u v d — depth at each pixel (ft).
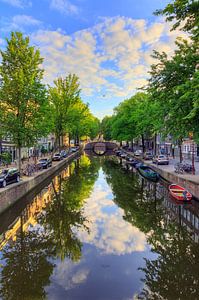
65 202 62.85
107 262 31.40
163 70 50.19
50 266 30.42
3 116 65.77
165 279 27.02
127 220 48.32
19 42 68.49
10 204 50.90
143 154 158.40
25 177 73.00
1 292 24.73
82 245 36.81
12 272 28.99
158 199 65.00
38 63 71.82
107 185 85.51
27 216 52.03
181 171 78.54
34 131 68.54
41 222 47.80
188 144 149.07
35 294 24.52
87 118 223.10
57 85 126.52
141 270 29.35
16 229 44.57
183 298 23.59
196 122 46.57
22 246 36.81
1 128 65.82
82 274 28.45
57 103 126.62
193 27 40.81
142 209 55.98
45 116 76.89
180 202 57.26
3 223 46.42
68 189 79.46
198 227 44.47
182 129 50.03
